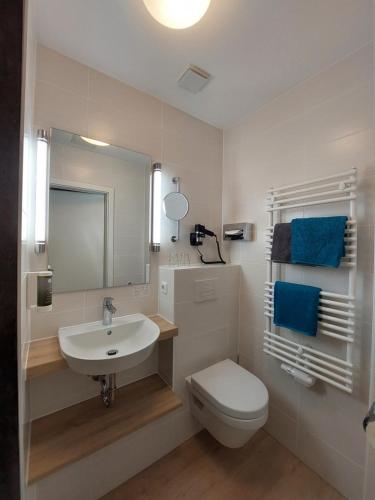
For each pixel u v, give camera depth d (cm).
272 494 124
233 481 130
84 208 136
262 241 169
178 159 174
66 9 101
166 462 140
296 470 137
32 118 108
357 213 120
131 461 130
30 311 117
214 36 113
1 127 64
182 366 154
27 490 96
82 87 133
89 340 126
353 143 121
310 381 131
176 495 123
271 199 155
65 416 126
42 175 117
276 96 159
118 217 148
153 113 161
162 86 151
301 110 144
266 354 165
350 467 121
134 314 155
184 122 177
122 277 149
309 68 133
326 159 132
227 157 199
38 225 117
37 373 100
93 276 139
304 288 134
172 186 171
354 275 117
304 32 110
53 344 119
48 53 123
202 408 144
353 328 116
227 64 131
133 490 124
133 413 129
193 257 183
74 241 133
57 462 101
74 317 133
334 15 101
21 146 67
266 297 159
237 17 103
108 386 131
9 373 67
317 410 135
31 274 96
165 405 136
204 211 190
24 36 67
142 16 104
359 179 119
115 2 98
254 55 124
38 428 118
